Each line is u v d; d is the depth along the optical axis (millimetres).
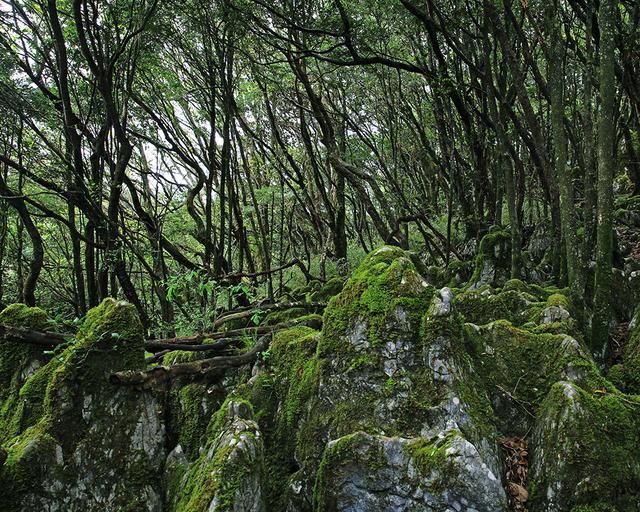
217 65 8891
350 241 15391
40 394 4012
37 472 3410
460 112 8773
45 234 12469
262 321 6902
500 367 4098
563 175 4816
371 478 3283
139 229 9727
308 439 3805
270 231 12805
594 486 3141
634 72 7281
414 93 11922
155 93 9789
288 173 11086
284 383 4309
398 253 4340
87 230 7793
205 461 3459
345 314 3973
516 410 3898
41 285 11484
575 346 3941
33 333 4418
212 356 5062
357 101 12156
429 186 13305
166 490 3699
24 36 7480
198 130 10258
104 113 8180
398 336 3725
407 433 3471
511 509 3332
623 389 4180
